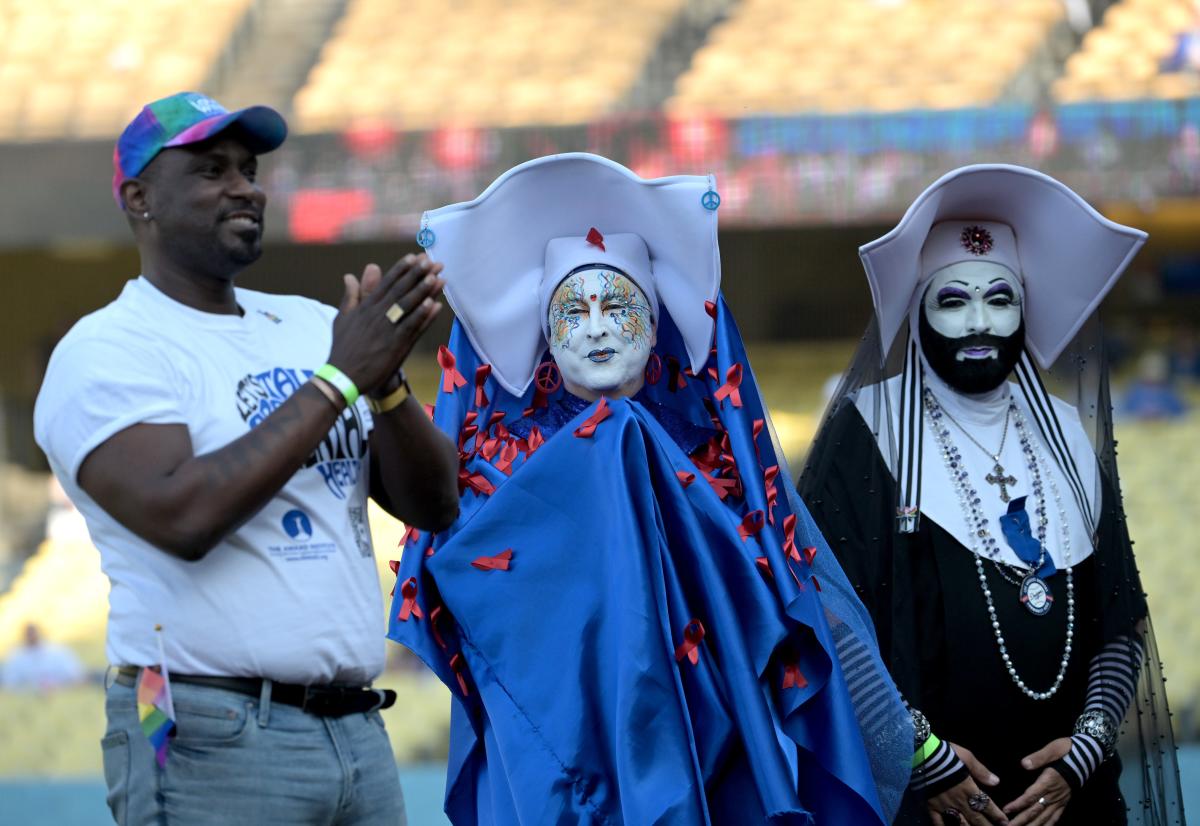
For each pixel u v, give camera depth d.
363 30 45.06
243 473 10.15
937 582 13.58
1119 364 43.25
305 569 10.80
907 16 44.38
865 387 14.08
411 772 27.86
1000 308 13.91
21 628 38.34
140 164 11.02
